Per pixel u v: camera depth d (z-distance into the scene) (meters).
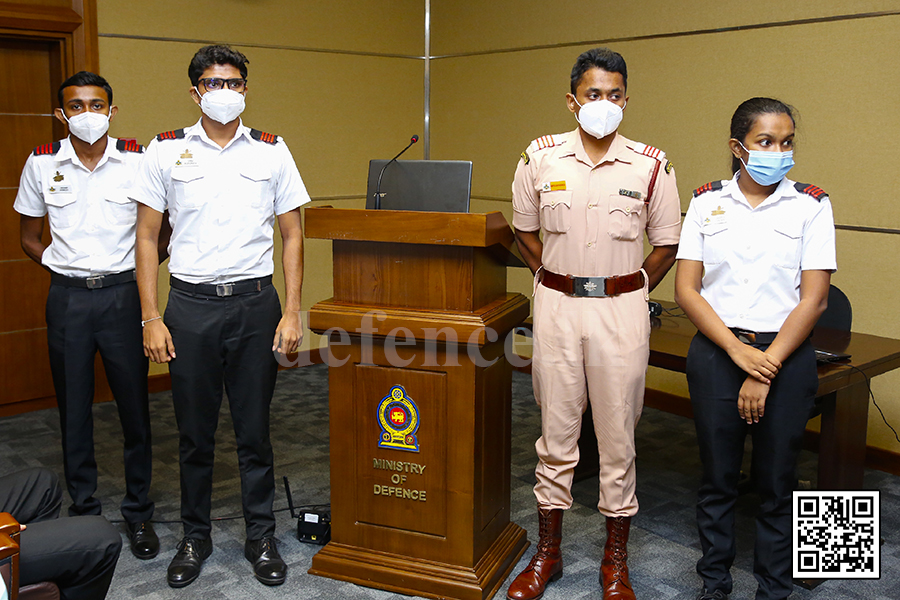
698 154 4.12
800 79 3.66
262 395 2.51
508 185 5.19
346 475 2.46
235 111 2.34
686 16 4.08
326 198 5.33
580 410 2.34
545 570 2.39
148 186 2.39
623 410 2.27
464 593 2.32
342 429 2.44
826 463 2.62
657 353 2.79
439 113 5.62
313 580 2.48
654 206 2.26
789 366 2.10
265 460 2.56
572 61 4.67
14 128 4.20
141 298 2.41
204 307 2.40
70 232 2.61
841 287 3.64
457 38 5.39
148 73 4.48
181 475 2.52
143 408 2.68
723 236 2.16
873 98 3.43
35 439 3.87
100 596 1.82
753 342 2.13
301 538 2.73
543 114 4.89
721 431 2.17
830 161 3.61
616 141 2.23
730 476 2.21
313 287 5.30
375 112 5.49
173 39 4.54
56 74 4.24
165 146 2.39
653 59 4.26
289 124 5.08
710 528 2.24
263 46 4.90
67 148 2.65
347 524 2.48
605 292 2.23
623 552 2.36
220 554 2.65
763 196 2.15
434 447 2.33
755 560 2.23
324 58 5.18
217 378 2.47
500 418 2.51
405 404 2.34
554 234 2.27
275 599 2.36
